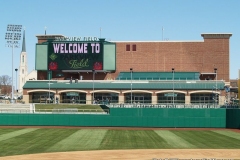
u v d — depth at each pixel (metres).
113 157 43.31
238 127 75.00
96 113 79.31
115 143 54.12
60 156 43.53
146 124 76.44
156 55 135.00
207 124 76.00
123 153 45.91
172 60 134.88
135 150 48.12
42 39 137.25
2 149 47.84
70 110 86.00
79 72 134.75
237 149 49.34
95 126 76.88
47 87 122.69
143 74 133.00
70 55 132.50
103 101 115.94
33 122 77.44
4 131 67.69
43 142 54.22
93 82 120.50
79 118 77.19
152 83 122.62
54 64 132.50
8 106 99.19
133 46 135.38
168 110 76.38
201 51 134.38
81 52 132.00
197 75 131.38
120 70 135.00
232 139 59.25
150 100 121.19
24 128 73.00
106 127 76.00
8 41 110.81
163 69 134.62
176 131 70.38
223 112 76.00
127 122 76.62
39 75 135.25
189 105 97.62
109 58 132.25
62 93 123.50
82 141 55.72
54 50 132.62
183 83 122.00
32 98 124.69
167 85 121.38
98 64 131.88
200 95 120.25
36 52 133.25
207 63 134.25
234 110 75.44
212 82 121.62
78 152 46.31
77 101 120.06
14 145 51.16
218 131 70.62
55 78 135.12
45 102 121.94
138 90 120.38
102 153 45.81
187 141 56.72
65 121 77.31
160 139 58.75
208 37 134.25
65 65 132.38
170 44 135.00
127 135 63.47
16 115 77.56
